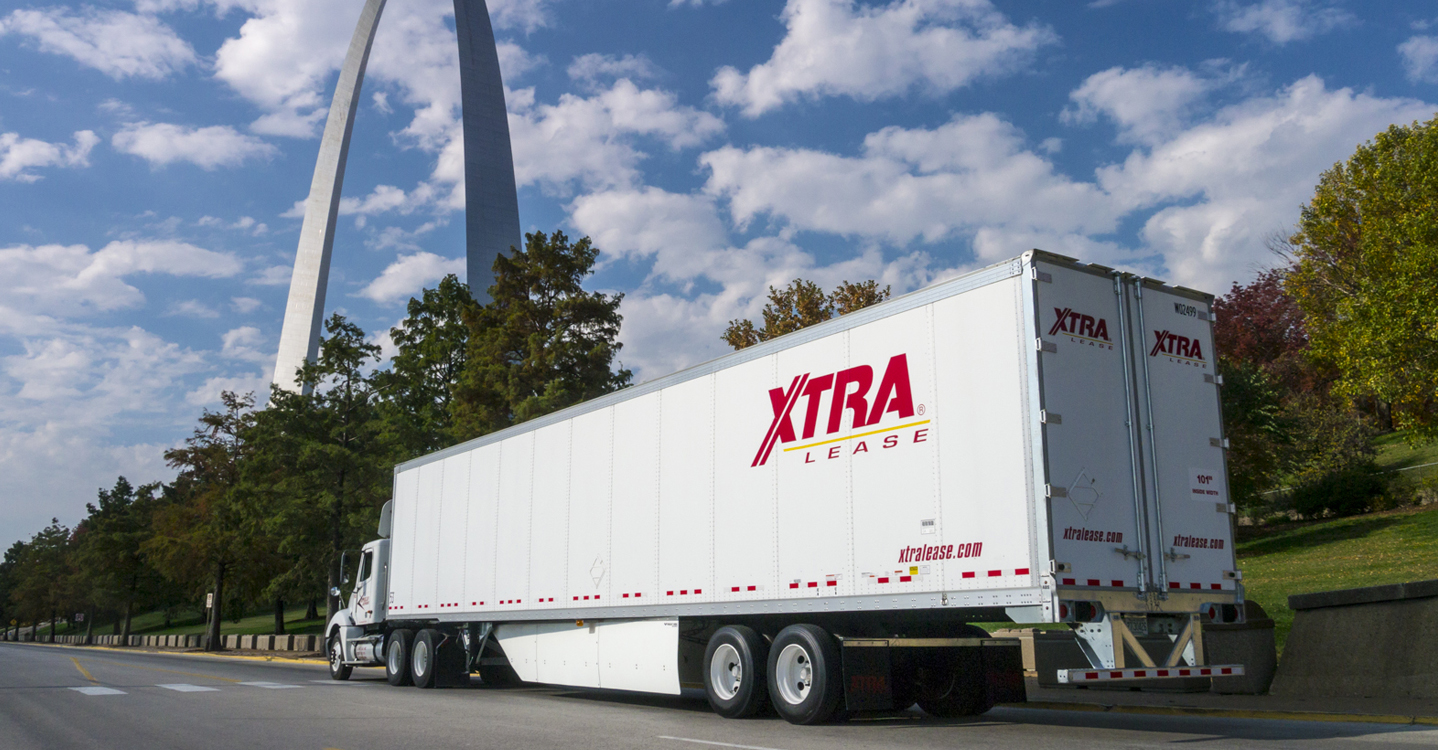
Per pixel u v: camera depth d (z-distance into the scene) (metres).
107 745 8.66
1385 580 19.11
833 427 9.23
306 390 38.84
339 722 10.19
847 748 7.59
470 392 36.25
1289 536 29.02
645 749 7.73
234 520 39.06
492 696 13.91
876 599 8.55
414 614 16.61
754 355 10.29
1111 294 8.23
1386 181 20.92
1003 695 9.80
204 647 42.97
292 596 36.84
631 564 11.55
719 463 10.48
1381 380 20.67
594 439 12.56
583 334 37.31
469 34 112.50
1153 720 9.82
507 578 14.05
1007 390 7.75
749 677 9.77
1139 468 7.91
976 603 7.69
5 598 130.62
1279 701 10.82
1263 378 30.50
